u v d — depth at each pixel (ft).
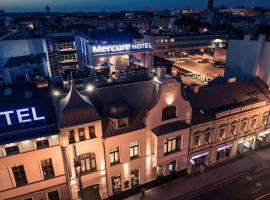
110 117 106.22
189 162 131.95
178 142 122.62
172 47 428.97
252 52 159.43
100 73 162.30
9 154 90.02
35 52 313.73
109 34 354.13
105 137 103.24
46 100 106.93
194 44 448.65
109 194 115.85
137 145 115.14
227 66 184.03
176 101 115.75
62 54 326.03
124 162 113.09
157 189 124.57
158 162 118.11
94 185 116.88
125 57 280.72
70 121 94.99
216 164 142.92
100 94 111.14
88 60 293.64
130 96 115.14
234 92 147.84
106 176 111.34
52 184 101.40
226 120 134.00
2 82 244.42
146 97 117.29
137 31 403.75
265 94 154.51
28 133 92.27
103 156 106.83
